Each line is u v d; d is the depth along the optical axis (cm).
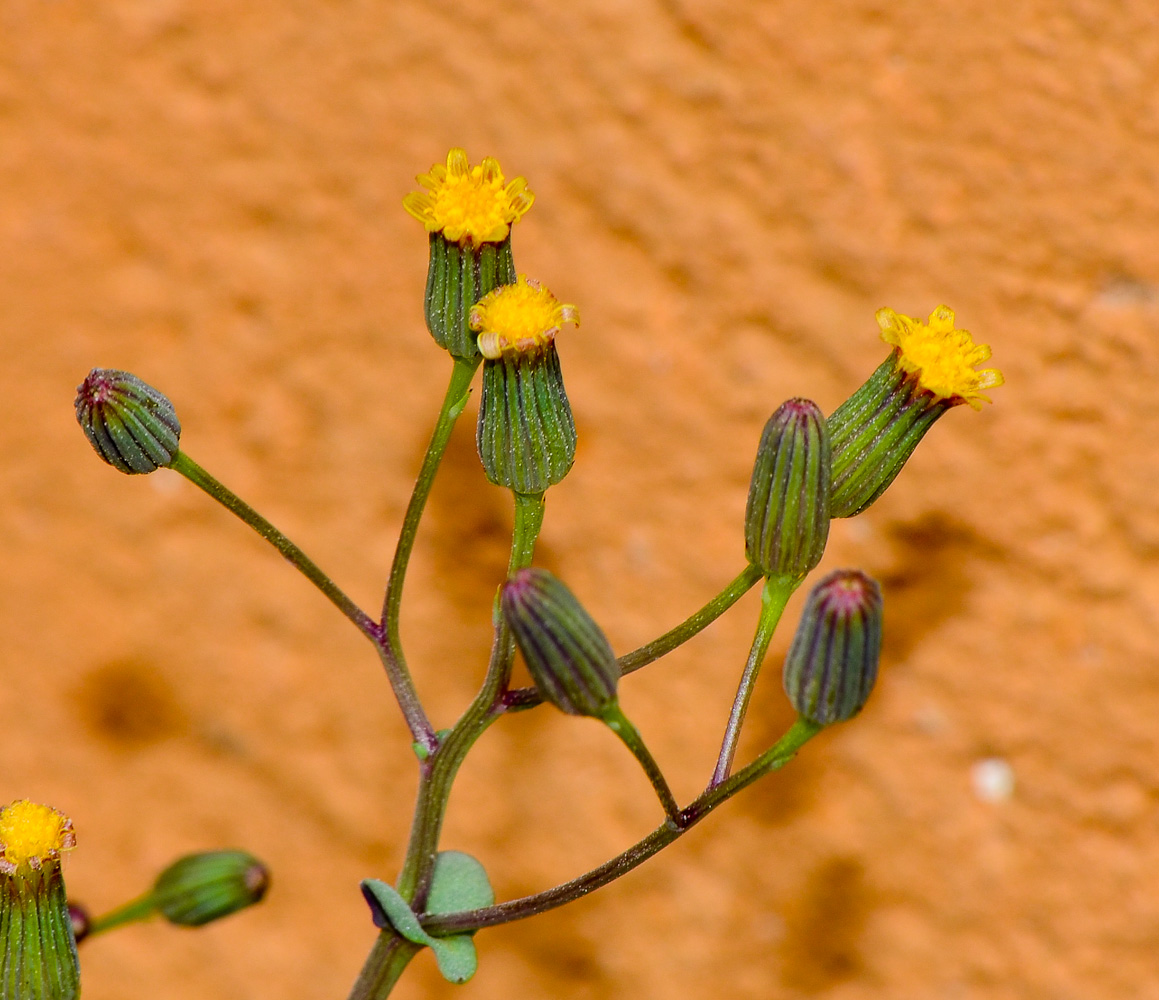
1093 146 31
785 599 27
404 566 28
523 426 27
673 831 27
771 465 27
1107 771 31
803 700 27
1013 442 31
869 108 31
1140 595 31
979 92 31
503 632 27
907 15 31
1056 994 31
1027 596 31
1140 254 31
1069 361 31
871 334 31
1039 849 31
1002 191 31
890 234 31
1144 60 31
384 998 28
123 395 27
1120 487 31
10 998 27
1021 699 31
